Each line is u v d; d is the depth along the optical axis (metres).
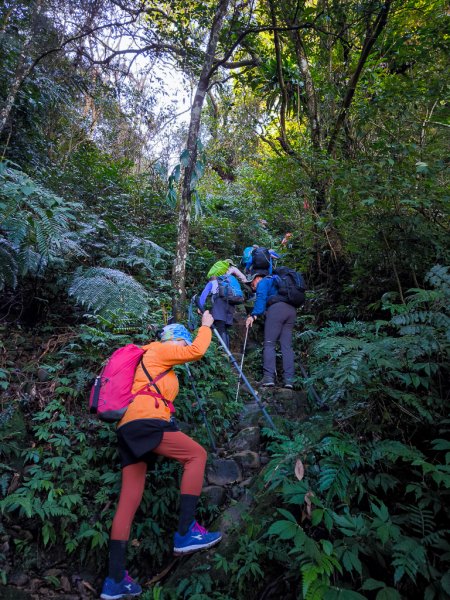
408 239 3.96
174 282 4.39
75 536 2.82
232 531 2.78
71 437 3.20
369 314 4.66
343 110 5.41
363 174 4.04
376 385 2.84
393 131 4.25
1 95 5.77
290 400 4.19
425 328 2.68
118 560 2.45
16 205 3.53
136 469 2.60
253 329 6.03
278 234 8.06
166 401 2.67
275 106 7.70
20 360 3.73
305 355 5.01
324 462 2.73
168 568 2.80
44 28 5.73
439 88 4.28
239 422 4.00
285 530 2.16
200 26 6.55
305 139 6.30
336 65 6.40
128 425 2.54
